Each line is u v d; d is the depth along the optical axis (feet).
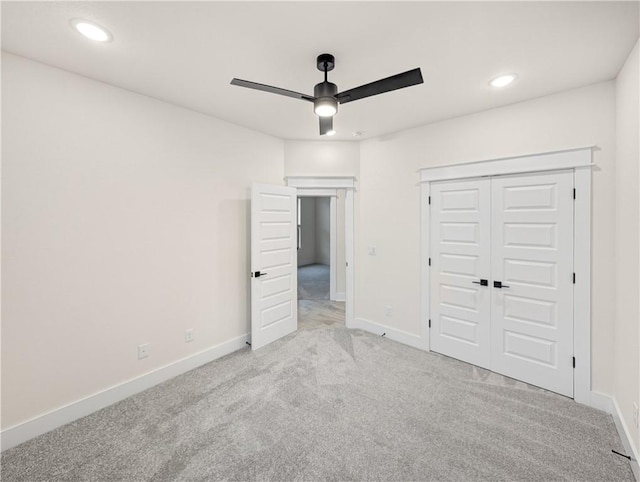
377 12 5.16
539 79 7.47
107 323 7.91
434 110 9.48
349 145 13.01
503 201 9.22
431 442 6.49
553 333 8.43
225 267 10.84
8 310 6.43
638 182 5.94
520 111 8.81
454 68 7.00
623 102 6.79
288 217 12.57
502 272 9.30
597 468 5.83
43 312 6.87
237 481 5.54
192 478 5.61
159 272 8.98
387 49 6.27
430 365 9.98
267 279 11.71
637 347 5.90
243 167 11.32
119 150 8.02
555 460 6.01
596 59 6.58
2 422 6.37
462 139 9.98
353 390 8.50
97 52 6.36
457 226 10.24
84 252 7.47
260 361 10.31
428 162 10.84
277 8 5.05
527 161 8.66
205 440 6.57
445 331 10.68
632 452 5.91
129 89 8.12
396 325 12.05
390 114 9.86
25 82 6.54
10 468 5.89
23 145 6.54
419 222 11.23
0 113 6.25
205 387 8.69
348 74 7.33
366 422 7.13
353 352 10.96
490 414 7.45
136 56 6.53
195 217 9.86
